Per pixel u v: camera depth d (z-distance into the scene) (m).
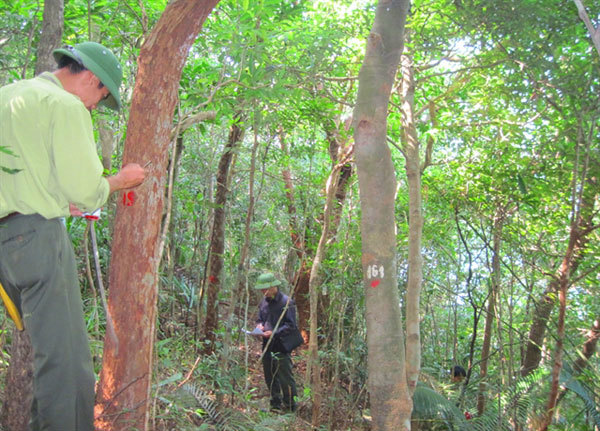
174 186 5.27
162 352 3.78
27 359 2.34
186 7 2.06
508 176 4.11
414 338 2.86
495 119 4.10
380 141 2.00
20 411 2.34
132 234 2.11
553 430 4.41
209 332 5.35
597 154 3.62
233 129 5.23
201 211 6.46
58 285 1.82
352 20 4.15
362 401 5.02
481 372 5.28
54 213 1.83
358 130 2.02
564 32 3.31
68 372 1.82
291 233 6.57
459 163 4.50
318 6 4.69
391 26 2.03
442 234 5.60
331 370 5.37
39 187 1.80
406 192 5.42
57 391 1.80
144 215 2.11
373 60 2.03
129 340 2.10
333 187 4.52
